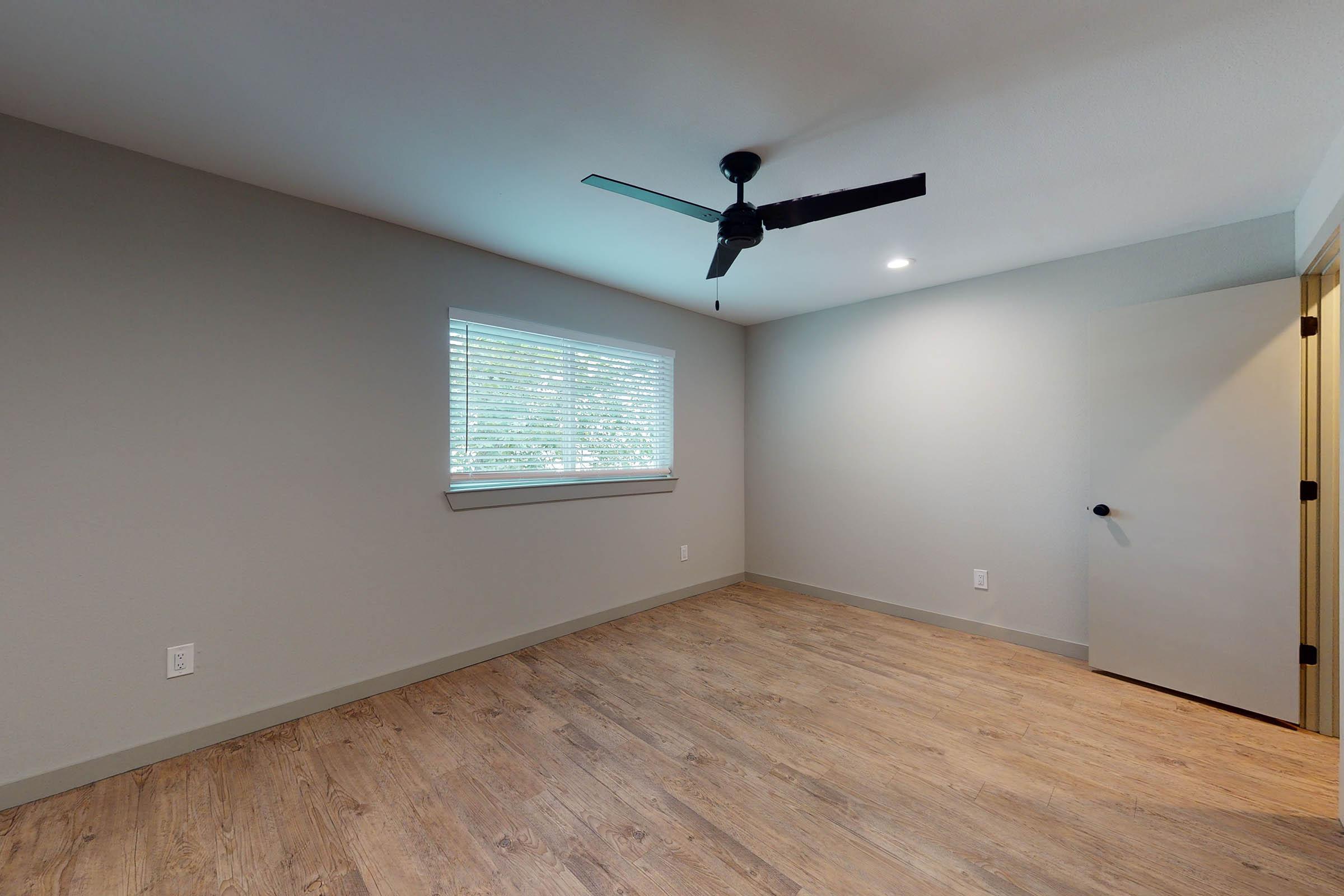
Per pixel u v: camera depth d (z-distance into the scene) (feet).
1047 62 4.88
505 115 5.72
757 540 15.15
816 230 8.59
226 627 7.04
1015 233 8.70
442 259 9.11
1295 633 7.32
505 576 10.04
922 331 11.80
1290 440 7.38
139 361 6.44
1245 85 5.13
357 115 5.71
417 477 8.86
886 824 5.52
